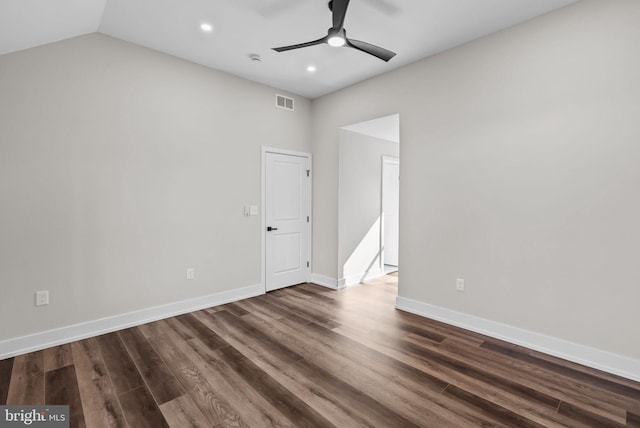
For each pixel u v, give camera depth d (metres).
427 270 3.28
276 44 3.03
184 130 3.33
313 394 1.96
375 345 2.64
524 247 2.62
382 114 3.69
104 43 2.82
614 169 2.20
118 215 2.92
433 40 2.92
